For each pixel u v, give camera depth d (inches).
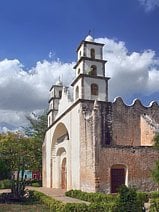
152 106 1385.3
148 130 1280.8
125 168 1125.7
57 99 1766.7
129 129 1314.0
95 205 788.6
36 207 960.3
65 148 1435.8
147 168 1139.3
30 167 2080.5
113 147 1125.1
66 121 1422.2
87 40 1322.6
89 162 1131.9
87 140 1159.6
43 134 2228.1
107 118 1279.5
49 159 1738.4
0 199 1095.6
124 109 1321.4
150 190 1121.4
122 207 665.0
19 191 1122.7
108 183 1096.8
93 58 1316.4
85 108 1227.9
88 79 1274.6
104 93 1289.4
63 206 829.8
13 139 2025.1
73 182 1279.5
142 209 688.4
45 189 1529.3
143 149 1151.6
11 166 1769.2
